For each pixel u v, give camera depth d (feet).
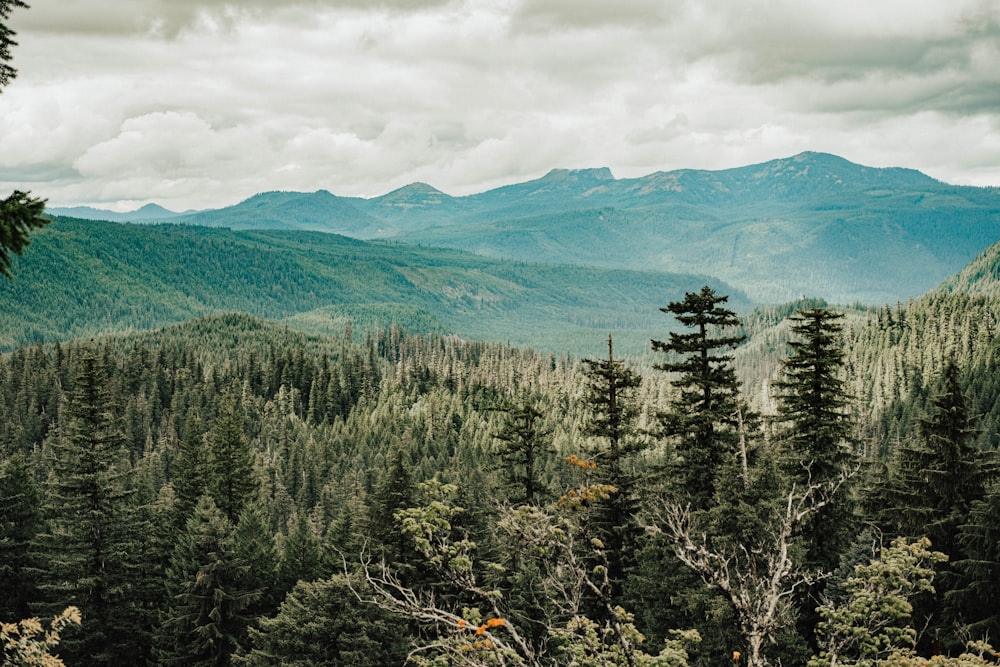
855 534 97.14
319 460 408.87
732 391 104.68
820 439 96.68
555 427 415.03
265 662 101.40
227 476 174.50
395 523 108.99
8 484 139.85
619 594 103.30
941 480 97.30
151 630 138.62
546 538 44.62
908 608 44.73
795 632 71.77
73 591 127.95
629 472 110.83
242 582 131.54
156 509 169.27
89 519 130.00
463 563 44.29
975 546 89.92
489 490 111.96
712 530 84.12
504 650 40.27
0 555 133.39
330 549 140.26
